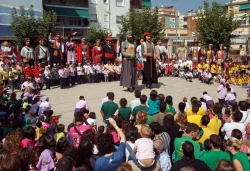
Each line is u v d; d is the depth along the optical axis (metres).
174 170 4.82
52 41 20.09
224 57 22.30
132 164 4.89
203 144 6.14
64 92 16.36
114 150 5.14
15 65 17.64
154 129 6.00
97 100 14.43
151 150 4.97
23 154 4.70
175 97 15.20
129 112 8.61
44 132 8.12
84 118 7.44
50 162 5.76
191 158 4.89
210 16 31.03
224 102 14.39
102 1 40.78
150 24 35.00
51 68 18.50
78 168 4.71
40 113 10.72
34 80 15.67
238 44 40.53
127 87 16.20
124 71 15.45
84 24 39.22
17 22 25.97
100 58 20.28
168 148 6.01
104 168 4.73
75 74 18.64
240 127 7.03
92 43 35.06
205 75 19.95
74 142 6.47
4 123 8.98
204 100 11.16
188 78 20.41
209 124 7.37
